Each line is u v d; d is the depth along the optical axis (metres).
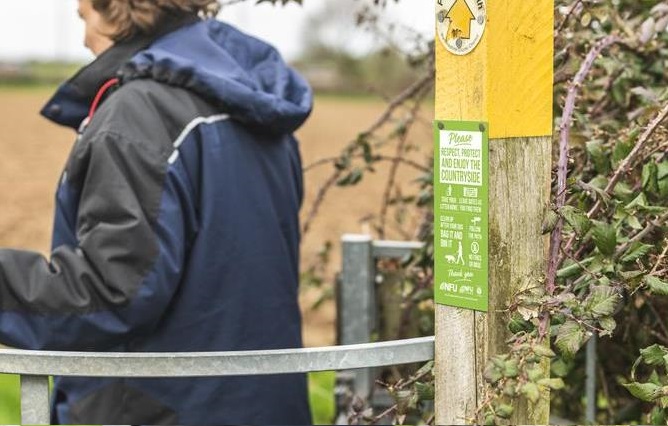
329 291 3.73
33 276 2.31
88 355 1.94
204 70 2.44
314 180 13.20
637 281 1.93
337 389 3.29
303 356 1.95
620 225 2.09
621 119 2.70
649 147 2.19
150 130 2.36
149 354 1.94
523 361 1.73
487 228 1.81
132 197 2.31
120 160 2.32
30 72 50.09
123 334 2.31
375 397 3.26
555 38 2.43
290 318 2.67
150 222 2.31
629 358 2.81
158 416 2.46
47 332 2.30
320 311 6.21
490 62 1.78
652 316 2.62
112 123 2.35
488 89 1.79
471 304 1.84
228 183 2.47
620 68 2.55
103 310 2.29
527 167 1.87
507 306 1.86
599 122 2.66
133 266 2.29
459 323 1.87
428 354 1.98
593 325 1.87
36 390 1.99
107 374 1.94
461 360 1.87
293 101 2.71
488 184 1.80
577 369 2.91
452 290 1.87
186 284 2.42
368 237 3.31
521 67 1.83
